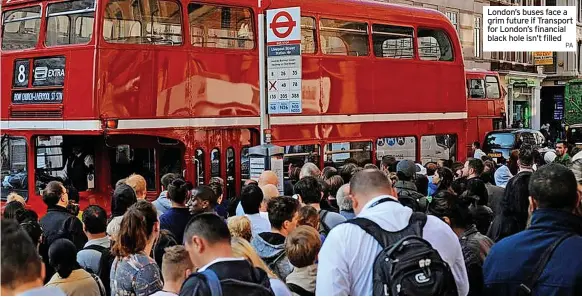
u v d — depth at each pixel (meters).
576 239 3.72
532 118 45.16
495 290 3.84
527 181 5.28
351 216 7.07
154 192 10.86
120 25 10.12
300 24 11.07
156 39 10.45
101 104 9.84
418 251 3.66
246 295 3.56
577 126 28.56
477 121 25.41
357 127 13.23
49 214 7.07
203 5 11.02
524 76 43.25
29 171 10.62
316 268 4.80
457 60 15.62
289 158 12.06
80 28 10.09
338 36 12.97
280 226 5.65
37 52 10.46
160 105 10.42
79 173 10.83
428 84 14.85
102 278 5.75
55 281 4.89
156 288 4.96
